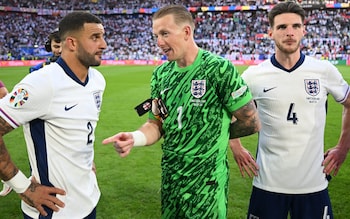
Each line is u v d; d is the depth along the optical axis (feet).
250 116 8.53
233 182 18.80
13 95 7.54
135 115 37.01
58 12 176.35
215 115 8.35
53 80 7.75
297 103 9.59
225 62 8.21
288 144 9.69
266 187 10.03
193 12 168.66
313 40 138.41
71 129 8.05
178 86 8.44
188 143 8.46
